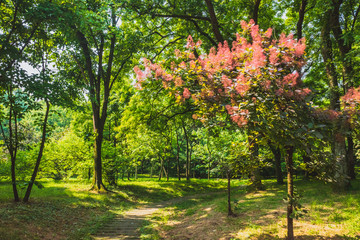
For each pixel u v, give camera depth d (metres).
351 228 6.55
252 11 16.31
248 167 6.87
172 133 30.52
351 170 15.86
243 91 4.82
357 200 8.56
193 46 6.33
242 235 7.02
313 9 15.81
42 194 12.82
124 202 14.94
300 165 5.77
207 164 36.84
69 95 11.00
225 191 22.09
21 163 16.88
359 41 9.87
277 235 6.54
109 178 19.33
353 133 5.14
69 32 10.95
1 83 8.69
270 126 4.77
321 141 5.08
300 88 4.97
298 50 4.77
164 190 21.27
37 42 10.60
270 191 13.77
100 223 9.67
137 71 5.84
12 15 9.79
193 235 7.98
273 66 4.86
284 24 17.78
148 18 17.42
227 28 15.97
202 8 16.28
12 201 9.58
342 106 5.13
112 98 22.61
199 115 6.16
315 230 6.70
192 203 15.38
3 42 8.34
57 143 21.53
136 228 9.32
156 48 18.62
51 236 7.31
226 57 5.52
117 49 16.62
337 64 12.47
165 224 9.97
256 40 5.38
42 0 9.40
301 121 4.98
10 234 6.34
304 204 9.44
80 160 20.88
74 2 9.80
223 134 28.19
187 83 5.91
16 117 9.57
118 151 20.75
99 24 10.63
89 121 22.31
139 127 19.36
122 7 14.39
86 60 15.63
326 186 12.71
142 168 52.22
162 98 20.22
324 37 12.78
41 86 9.04
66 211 10.09
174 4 16.02
